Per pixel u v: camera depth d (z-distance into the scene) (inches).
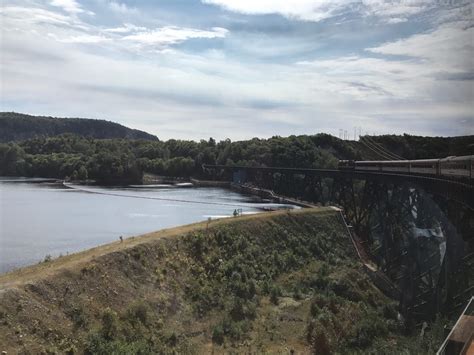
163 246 2016.5
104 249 1855.3
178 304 1716.3
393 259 2361.0
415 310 1838.1
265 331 1673.2
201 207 4896.7
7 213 4141.2
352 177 3506.4
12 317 1219.9
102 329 1358.3
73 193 6240.2
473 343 876.0
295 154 7391.7
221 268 2096.5
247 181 7849.4
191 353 1444.4
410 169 2411.4
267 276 2207.2
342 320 1775.3
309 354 1531.7
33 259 2439.7
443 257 1763.0
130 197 5925.2
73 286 1475.1
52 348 1201.4
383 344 1611.7
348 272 2364.7
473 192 1464.1
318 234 2950.3
